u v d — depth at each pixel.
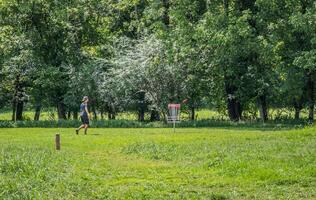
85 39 84.00
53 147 37.50
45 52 80.31
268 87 67.88
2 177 24.17
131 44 79.38
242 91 70.56
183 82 71.62
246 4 68.50
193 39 68.56
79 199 19.84
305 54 60.41
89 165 27.92
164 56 71.06
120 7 84.19
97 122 65.62
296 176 23.42
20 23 79.50
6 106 88.75
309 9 62.44
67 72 77.56
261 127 60.66
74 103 79.06
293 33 65.50
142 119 79.88
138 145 36.62
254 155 29.72
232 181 22.94
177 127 63.09
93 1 83.25
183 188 21.64
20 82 82.62
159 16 76.94
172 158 30.39
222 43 63.06
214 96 77.44
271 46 62.47
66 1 80.88
